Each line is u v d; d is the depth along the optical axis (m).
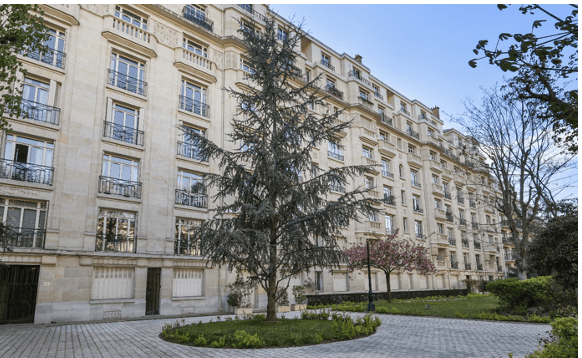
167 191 20.92
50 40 18.50
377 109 39.00
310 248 12.73
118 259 18.23
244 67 25.97
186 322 15.77
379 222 32.69
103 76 19.81
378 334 11.96
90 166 18.42
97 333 12.52
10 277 15.66
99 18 20.30
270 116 14.12
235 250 11.79
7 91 16.66
